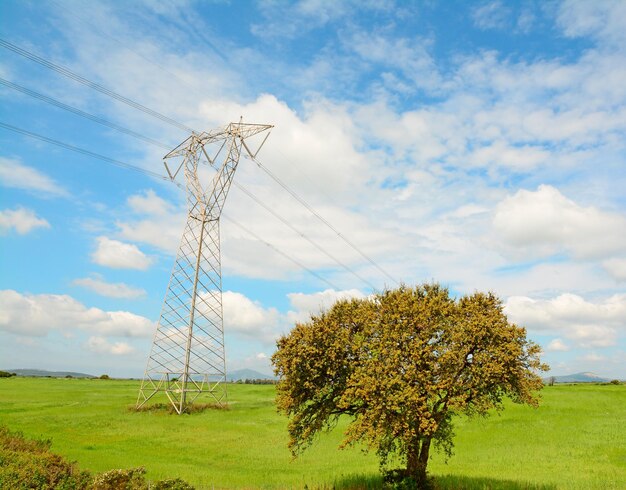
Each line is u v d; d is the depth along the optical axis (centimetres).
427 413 2947
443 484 3475
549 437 5631
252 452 5028
